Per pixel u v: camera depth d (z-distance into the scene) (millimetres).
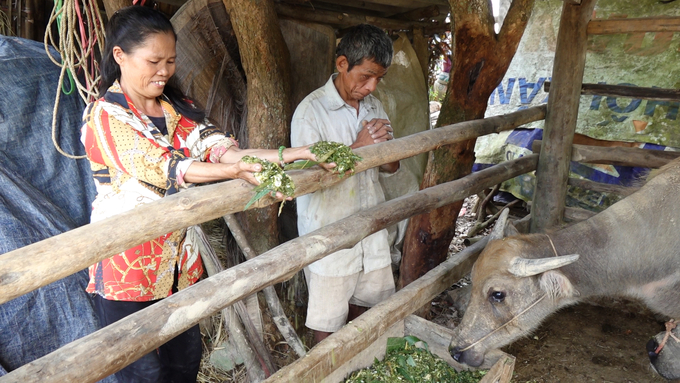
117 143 1688
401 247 4371
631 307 4148
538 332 3812
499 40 3207
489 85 3350
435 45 5531
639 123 4934
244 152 2023
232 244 3672
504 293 2553
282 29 3852
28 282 1237
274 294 3107
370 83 2654
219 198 1659
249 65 3223
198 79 3578
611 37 5129
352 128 2801
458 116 3445
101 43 2871
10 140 2932
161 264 1938
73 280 2766
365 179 2887
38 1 4816
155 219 1505
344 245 2338
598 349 3602
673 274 2648
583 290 2742
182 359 2295
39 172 3033
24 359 2553
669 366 2836
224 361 3158
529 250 2648
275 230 3479
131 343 1534
